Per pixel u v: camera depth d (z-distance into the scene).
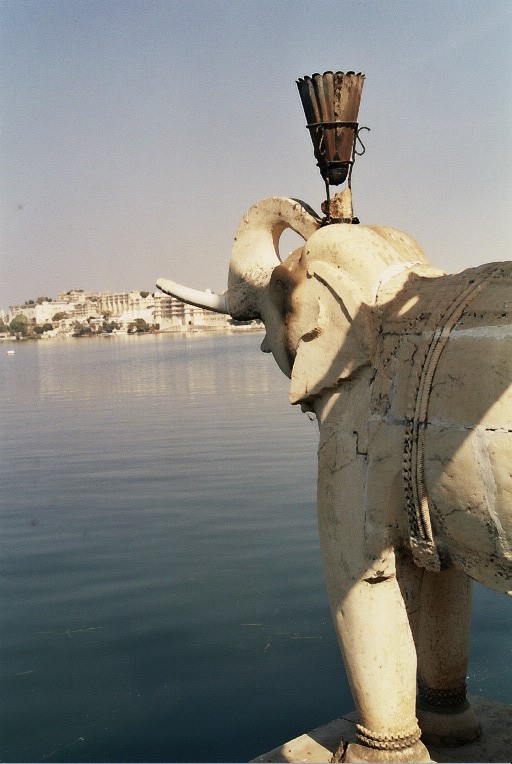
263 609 8.30
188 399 29.36
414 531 4.08
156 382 38.78
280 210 5.36
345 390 4.52
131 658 7.41
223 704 6.55
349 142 5.18
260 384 34.19
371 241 4.67
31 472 16.36
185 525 11.52
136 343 119.50
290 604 8.41
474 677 6.49
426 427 3.94
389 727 4.33
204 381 37.84
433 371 3.95
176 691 6.81
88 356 78.31
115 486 14.47
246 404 26.44
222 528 11.24
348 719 5.12
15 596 9.06
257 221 5.48
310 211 5.27
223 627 7.93
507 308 3.76
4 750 6.02
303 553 9.93
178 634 7.85
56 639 7.87
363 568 4.32
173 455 17.34
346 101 5.13
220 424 21.77
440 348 3.95
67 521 12.16
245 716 6.35
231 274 5.55
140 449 18.45
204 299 5.73
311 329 4.66
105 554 10.38
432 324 4.05
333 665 7.11
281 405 25.50
